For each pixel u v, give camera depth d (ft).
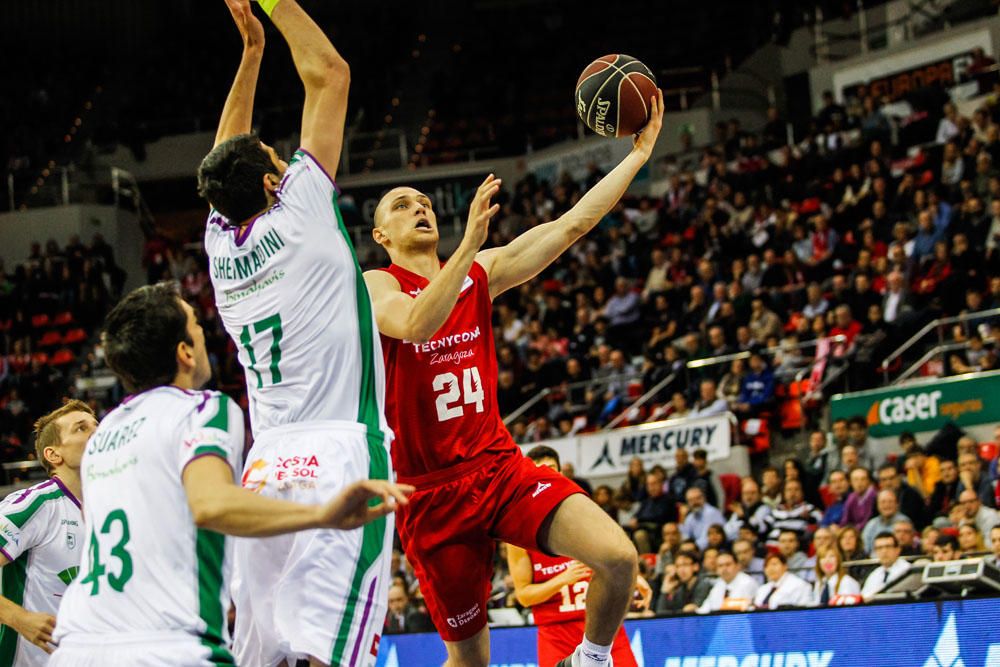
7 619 15.94
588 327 57.11
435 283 13.21
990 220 47.78
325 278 12.48
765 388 45.29
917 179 56.54
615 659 20.35
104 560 10.94
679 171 69.05
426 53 93.86
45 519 18.21
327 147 12.82
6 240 80.94
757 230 57.11
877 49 73.20
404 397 15.35
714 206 61.16
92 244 78.54
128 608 10.74
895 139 60.49
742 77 79.30
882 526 32.40
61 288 73.56
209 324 68.90
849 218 55.06
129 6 97.76
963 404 39.37
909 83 68.44
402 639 25.14
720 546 34.55
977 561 19.31
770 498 38.01
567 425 50.70
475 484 15.34
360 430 12.45
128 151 87.71
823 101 72.33
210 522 10.10
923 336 44.88
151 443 10.97
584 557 14.73
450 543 15.49
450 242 77.61
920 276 47.16
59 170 82.89
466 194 79.56
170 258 76.23
